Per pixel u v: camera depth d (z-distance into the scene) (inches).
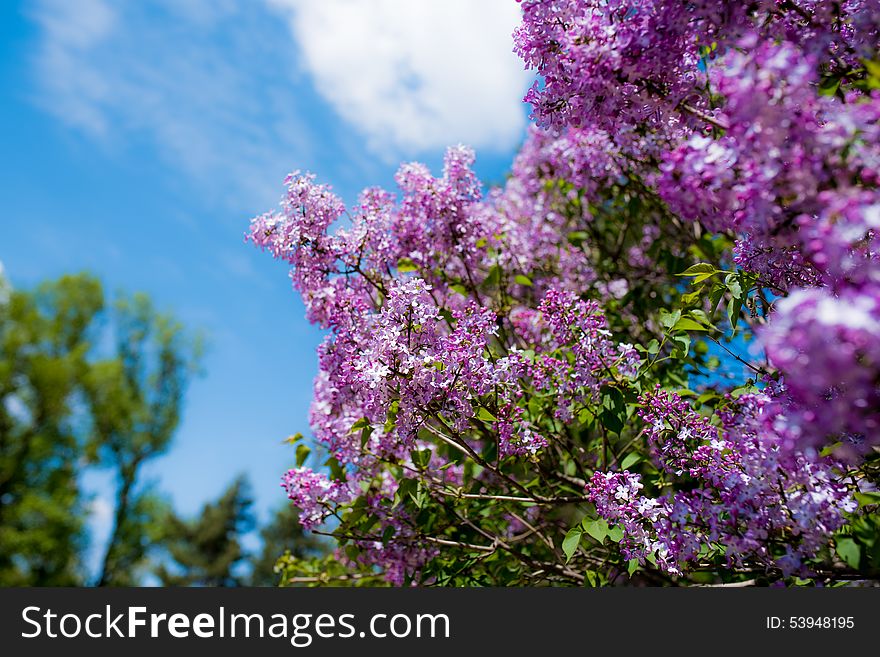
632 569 117.8
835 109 81.3
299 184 153.0
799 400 82.1
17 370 837.2
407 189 169.3
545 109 117.6
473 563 154.7
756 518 100.7
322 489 157.1
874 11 93.7
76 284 904.9
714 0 100.4
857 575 104.1
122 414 870.4
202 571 1523.1
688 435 115.5
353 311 149.3
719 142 84.7
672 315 131.1
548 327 157.2
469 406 132.8
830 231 71.8
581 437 179.9
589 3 110.3
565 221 216.7
